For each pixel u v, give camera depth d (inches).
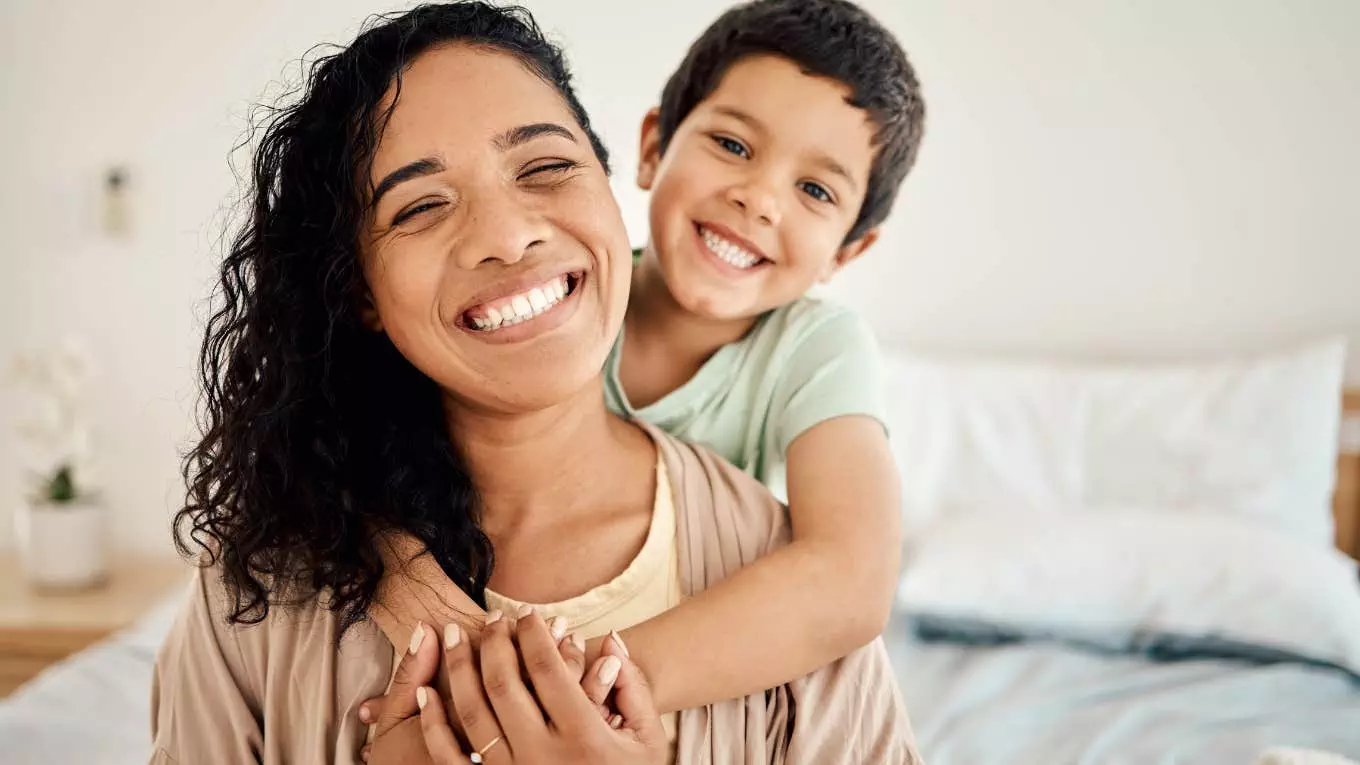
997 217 119.3
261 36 119.3
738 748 34.6
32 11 120.9
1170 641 91.7
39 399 127.0
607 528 35.9
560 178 32.4
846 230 49.7
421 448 35.4
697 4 115.3
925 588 95.5
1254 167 116.1
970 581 95.0
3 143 123.0
